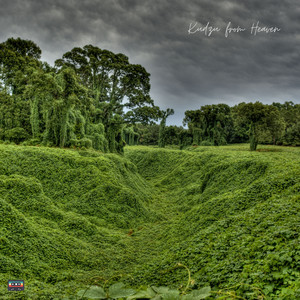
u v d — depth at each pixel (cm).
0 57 4269
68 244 1477
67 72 3136
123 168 3366
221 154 4244
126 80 4769
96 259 1407
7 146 2631
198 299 224
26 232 1347
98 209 2184
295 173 1600
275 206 1176
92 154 3130
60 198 2194
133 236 1902
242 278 617
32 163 2392
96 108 4725
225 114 7650
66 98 3216
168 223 2188
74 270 1270
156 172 5222
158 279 980
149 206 2892
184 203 2844
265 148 5603
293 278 510
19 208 1725
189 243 1266
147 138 11231
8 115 3703
